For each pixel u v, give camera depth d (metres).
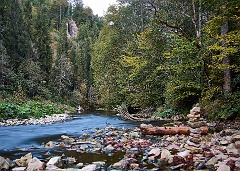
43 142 6.95
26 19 34.78
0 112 13.45
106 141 6.54
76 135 8.10
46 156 5.16
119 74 20.47
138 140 6.52
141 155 5.03
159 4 15.92
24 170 4.11
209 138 6.38
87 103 35.53
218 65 9.05
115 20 24.27
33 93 26.75
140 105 17.09
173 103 13.40
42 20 35.34
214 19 9.43
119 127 9.81
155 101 16.22
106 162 4.60
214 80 10.77
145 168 4.15
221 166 3.76
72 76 39.62
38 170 4.05
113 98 21.36
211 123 8.98
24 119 13.89
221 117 8.77
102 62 24.81
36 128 10.30
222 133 6.84
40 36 33.94
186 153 4.75
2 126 11.09
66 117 16.62
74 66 44.88
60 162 4.51
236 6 9.20
